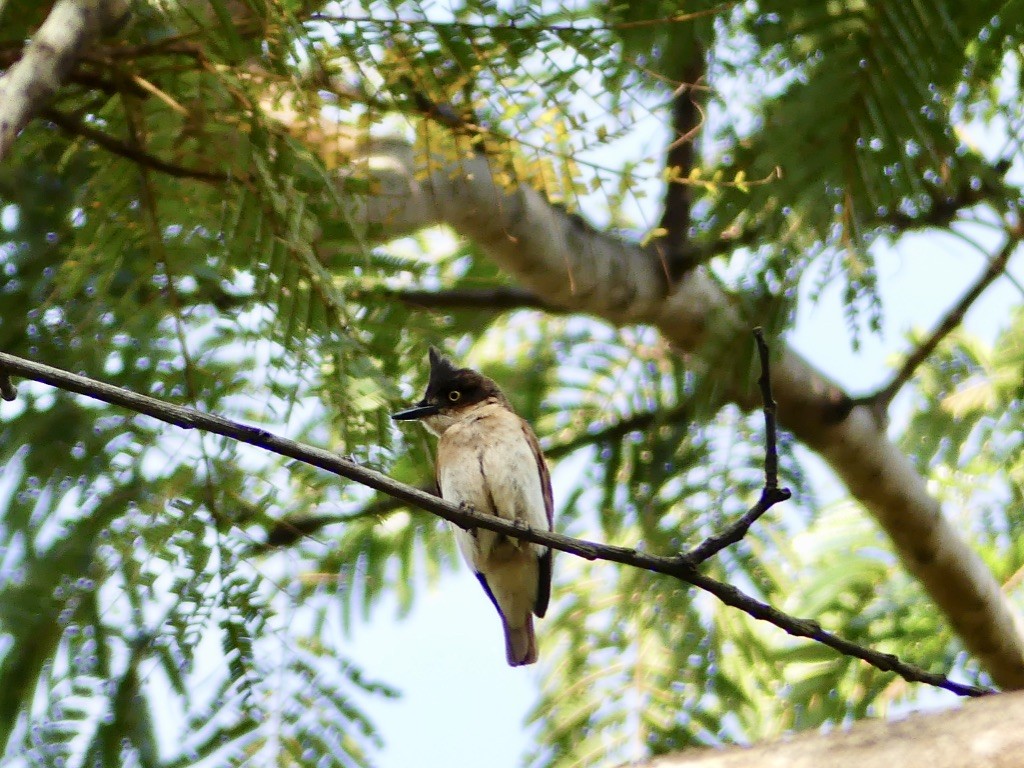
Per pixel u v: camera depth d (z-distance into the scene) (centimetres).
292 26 725
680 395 1205
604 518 1168
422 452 891
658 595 1106
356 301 1029
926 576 1171
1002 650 1179
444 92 786
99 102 873
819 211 863
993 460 1211
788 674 1145
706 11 815
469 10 777
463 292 1189
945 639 1201
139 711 845
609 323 1186
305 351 815
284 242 809
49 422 894
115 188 860
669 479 1146
